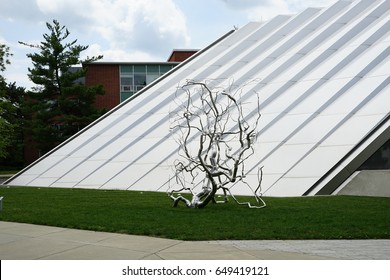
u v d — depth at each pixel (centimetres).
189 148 2381
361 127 2019
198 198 1573
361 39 2675
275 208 1498
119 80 5788
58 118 5319
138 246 978
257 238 1069
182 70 3200
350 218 1286
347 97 2250
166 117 2766
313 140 2098
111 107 5750
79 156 2836
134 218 1330
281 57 2889
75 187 2559
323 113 2233
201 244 1003
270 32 3322
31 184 2809
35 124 4791
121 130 2867
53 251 935
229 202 1722
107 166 2625
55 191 2297
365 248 967
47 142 4797
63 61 4975
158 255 891
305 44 2870
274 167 2056
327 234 1090
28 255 902
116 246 979
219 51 3297
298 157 2050
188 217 1339
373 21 2866
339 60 2555
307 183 1909
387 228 1154
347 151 1941
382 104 2077
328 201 1655
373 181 1848
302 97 2411
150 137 2675
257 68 2852
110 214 1416
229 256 880
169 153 2456
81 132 3088
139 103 3052
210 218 1318
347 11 3056
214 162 1600
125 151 2666
